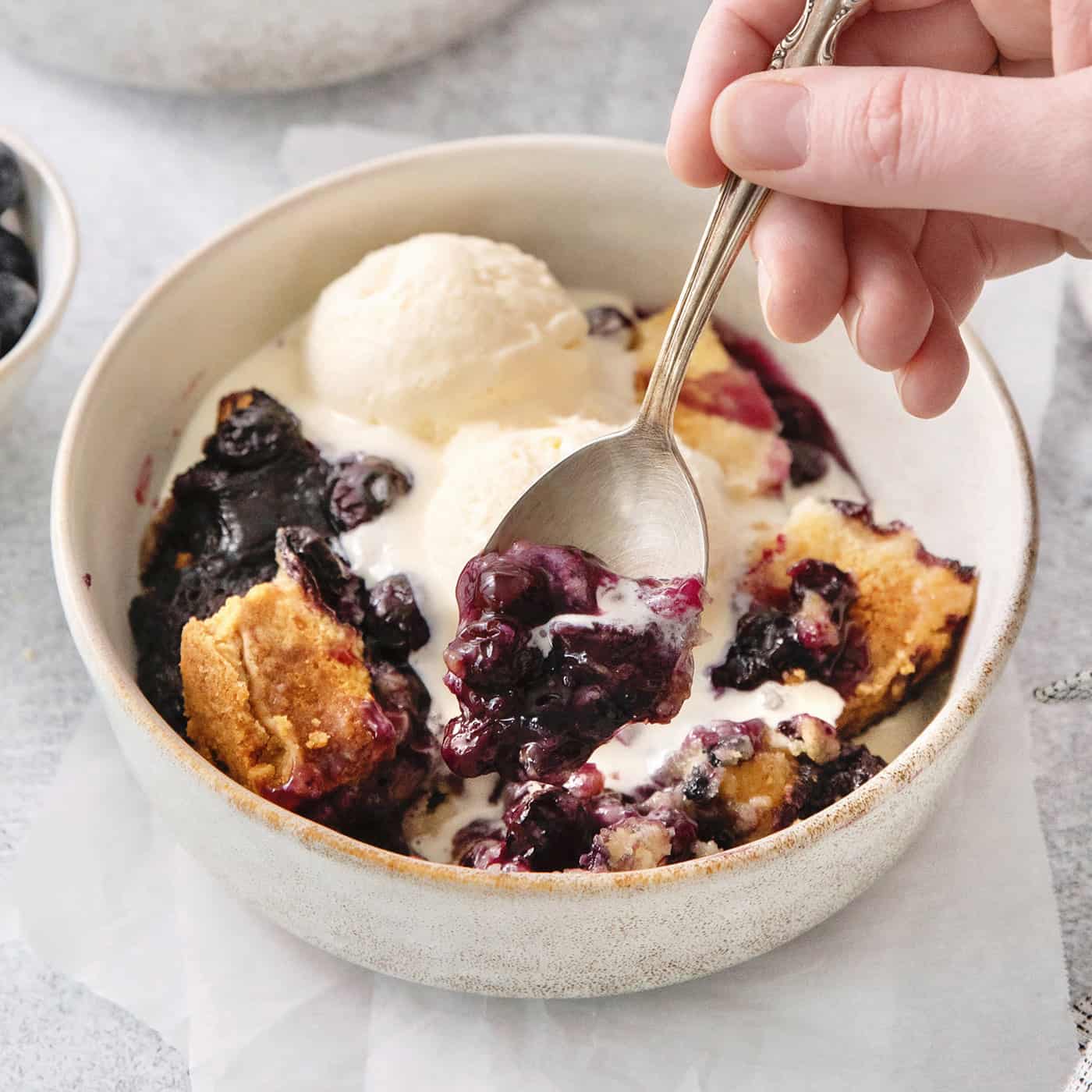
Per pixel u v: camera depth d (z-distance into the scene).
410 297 0.53
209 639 0.48
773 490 0.53
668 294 0.57
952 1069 0.46
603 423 0.54
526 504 0.48
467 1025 0.47
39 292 0.55
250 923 0.48
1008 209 0.44
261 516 0.51
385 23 0.60
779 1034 0.47
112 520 0.50
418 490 0.52
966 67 0.50
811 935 0.48
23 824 0.50
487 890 0.43
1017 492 0.49
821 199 0.46
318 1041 0.47
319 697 0.48
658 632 0.47
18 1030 0.47
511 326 0.53
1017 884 0.48
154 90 0.63
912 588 0.51
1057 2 0.46
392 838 0.48
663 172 0.54
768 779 0.48
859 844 0.45
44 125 0.62
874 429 0.54
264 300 0.54
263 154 0.62
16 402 0.53
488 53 0.65
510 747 0.46
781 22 0.48
